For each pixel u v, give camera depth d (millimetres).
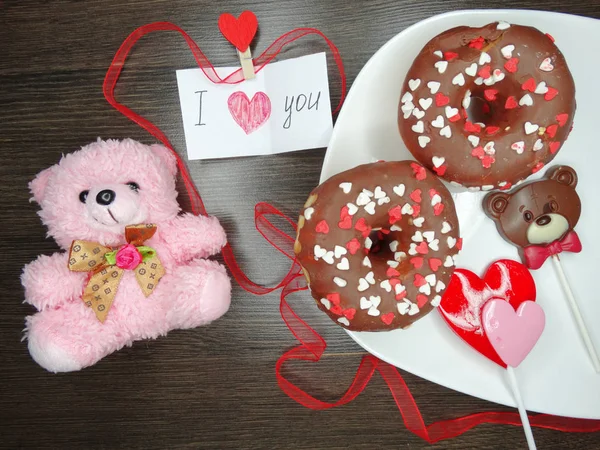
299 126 309
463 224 306
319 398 324
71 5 311
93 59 313
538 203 290
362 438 326
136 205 276
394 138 299
